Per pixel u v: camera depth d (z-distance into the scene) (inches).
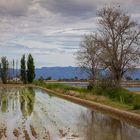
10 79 6314.0
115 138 954.7
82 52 2655.0
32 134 997.8
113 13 2299.5
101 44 2311.8
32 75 5684.1
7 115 1465.3
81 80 5792.3
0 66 5728.3
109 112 1547.7
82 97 2237.9
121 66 2260.1
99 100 1946.4
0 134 993.5
